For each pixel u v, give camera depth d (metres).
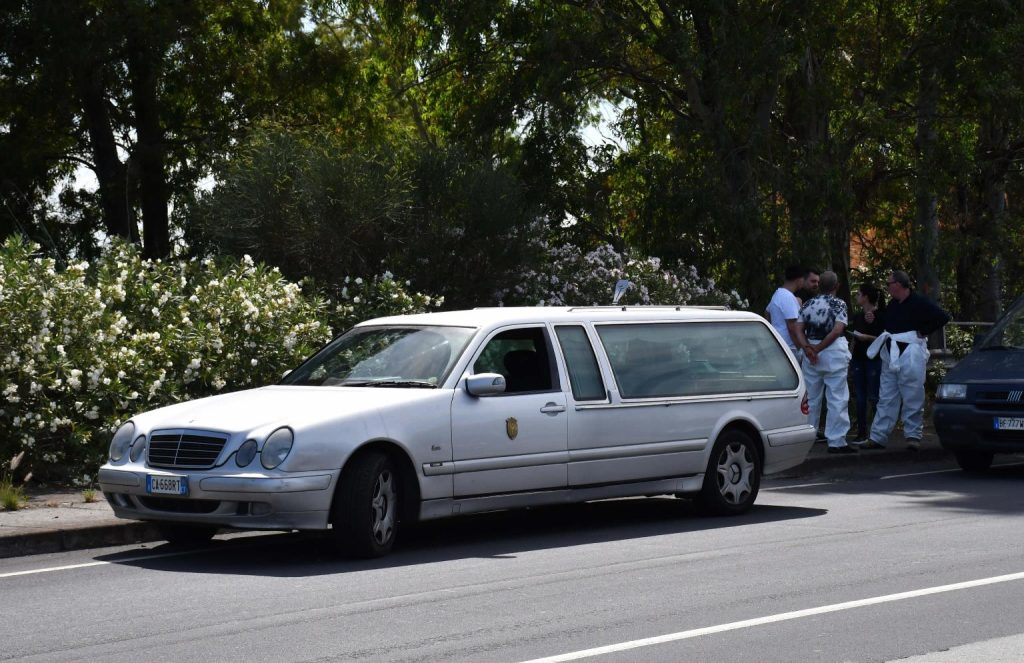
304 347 23.97
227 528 17.23
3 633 11.24
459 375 15.98
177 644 10.77
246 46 49.06
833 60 40.75
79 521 16.47
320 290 27.98
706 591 12.90
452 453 15.60
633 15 37.69
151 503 15.04
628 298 32.97
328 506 14.55
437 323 17.03
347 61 49.03
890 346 26.58
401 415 15.21
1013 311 26.02
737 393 18.92
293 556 15.31
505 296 31.67
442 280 30.45
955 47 36.38
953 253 40.91
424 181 30.16
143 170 46.78
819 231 35.50
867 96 38.94
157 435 15.08
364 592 12.98
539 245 32.25
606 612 11.91
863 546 15.72
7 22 41.66
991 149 44.72
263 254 28.81
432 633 11.09
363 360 16.83
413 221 30.00
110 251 24.47
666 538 16.66
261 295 24.20
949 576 13.63
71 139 48.28
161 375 21.94
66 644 10.82
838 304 25.91
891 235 46.50
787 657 10.22
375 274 29.64
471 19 35.03
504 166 33.44
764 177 35.66
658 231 36.34
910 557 14.86
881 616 11.71
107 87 45.03
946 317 26.72
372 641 10.80
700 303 34.84
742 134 35.84
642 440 17.64
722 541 16.31
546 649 10.48
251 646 10.67
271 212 28.61
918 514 18.69
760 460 19.30
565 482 16.80
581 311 17.72
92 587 13.40
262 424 14.62
